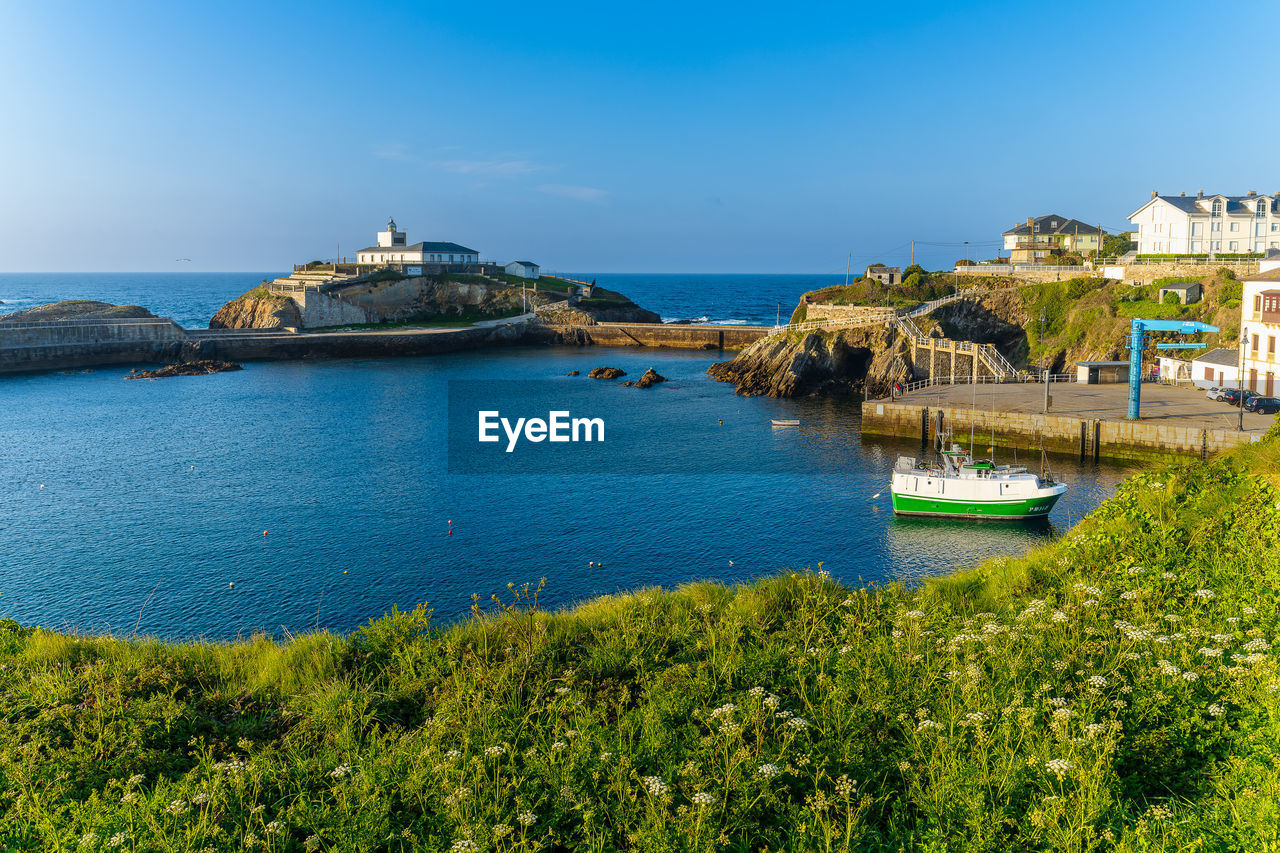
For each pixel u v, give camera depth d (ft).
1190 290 254.47
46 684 45.24
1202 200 299.38
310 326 474.49
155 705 42.55
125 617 102.47
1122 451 166.81
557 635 51.19
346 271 533.96
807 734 35.42
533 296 545.03
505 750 35.27
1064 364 268.62
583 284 609.42
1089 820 27.30
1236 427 157.07
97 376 351.25
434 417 251.19
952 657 41.68
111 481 170.30
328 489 163.84
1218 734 32.42
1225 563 50.11
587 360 414.00
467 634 51.85
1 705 43.19
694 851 27.58
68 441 212.64
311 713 42.50
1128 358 249.75
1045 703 35.40
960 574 62.08
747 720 36.47
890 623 50.75
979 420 187.73
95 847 29.22
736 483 166.61
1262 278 180.55
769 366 305.12
